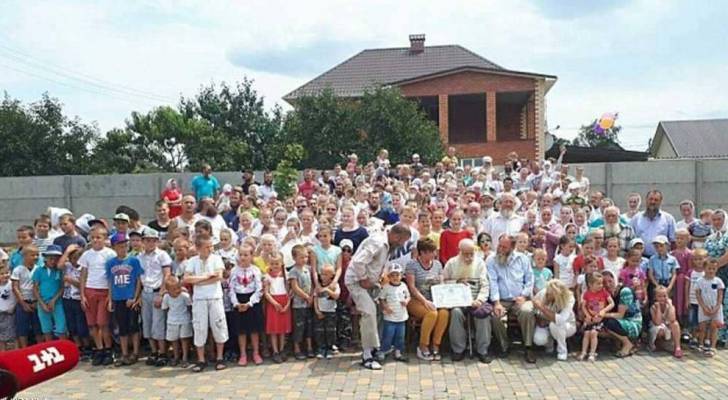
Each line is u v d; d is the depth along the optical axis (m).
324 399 6.28
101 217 17.94
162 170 31.58
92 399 6.38
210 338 7.88
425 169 16.64
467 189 12.66
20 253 8.50
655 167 16.77
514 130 33.75
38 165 28.80
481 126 33.78
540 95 28.92
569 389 6.54
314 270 7.94
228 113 35.06
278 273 7.78
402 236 7.42
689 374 7.01
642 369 7.22
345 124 23.41
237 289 7.59
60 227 8.92
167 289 7.56
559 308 7.68
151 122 32.66
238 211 10.95
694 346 8.03
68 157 30.03
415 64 33.00
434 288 7.68
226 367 7.50
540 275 8.21
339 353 8.02
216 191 15.75
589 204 11.46
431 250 7.90
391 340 7.64
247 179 14.94
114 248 8.02
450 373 7.15
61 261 7.99
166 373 7.30
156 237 7.90
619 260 8.23
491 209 9.91
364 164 22.61
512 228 9.18
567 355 7.76
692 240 8.78
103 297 7.78
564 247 8.41
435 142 23.55
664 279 8.30
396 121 23.09
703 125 44.28
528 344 7.62
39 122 29.48
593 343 7.67
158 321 7.63
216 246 8.32
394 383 6.78
